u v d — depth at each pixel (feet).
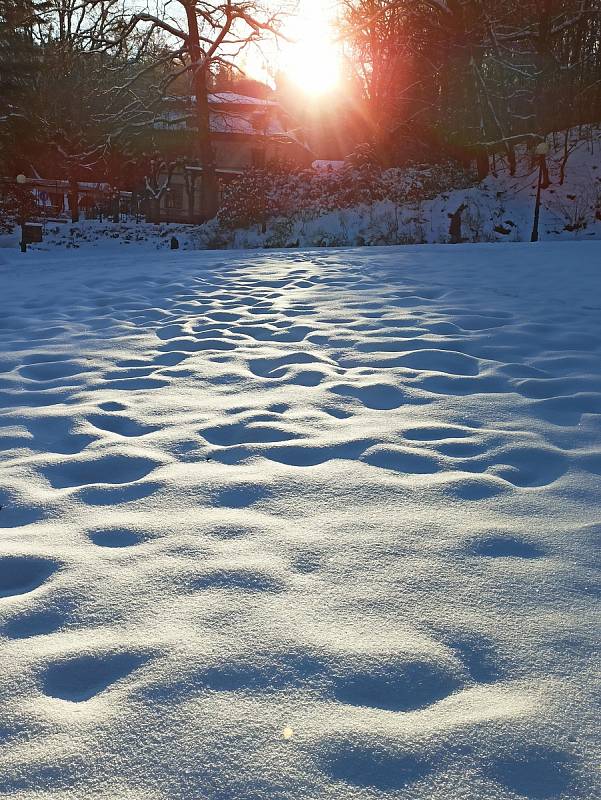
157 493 9.52
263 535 8.19
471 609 6.61
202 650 5.94
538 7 84.69
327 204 90.07
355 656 5.83
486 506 9.00
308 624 6.33
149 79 122.83
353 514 8.74
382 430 11.94
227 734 4.94
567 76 92.79
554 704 5.26
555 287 28.30
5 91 105.70
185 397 14.26
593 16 88.53
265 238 89.66
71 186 127.54
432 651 5.92
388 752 4.76
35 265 49.73
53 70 110.73
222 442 11.76
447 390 14.64
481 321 21.50
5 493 9.70
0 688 5.53
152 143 123.03
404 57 101.60
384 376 15.46
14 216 115.85
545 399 13.82
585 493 9.45
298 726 5.02
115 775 4.61
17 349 19.22
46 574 7.45
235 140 131.54
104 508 9.12
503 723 5.02
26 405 14.21
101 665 5.81
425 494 9.34
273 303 25.59
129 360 17.65
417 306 24.38
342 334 19.86
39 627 6.44
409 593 6.89
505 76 91.20
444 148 98.17
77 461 10.87
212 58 103.40
